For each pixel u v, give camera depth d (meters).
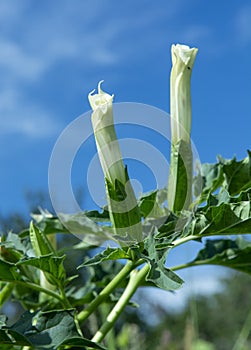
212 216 0.57
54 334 0.55
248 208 0.56
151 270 0.53
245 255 0.69
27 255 0.64
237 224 0.57
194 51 0.61
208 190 0.68
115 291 0.73
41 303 0.70
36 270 0.67
